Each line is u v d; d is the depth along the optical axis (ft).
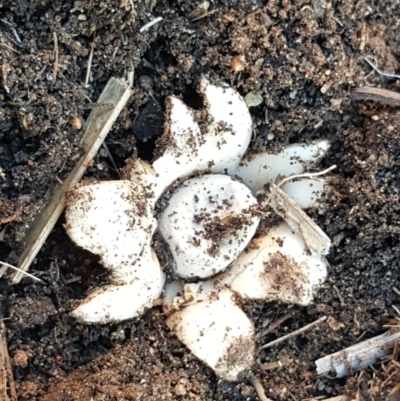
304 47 0.48
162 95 0.48
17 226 0.44
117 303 0.44
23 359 0.45
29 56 0.42
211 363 0.45
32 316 0.46
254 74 0.47
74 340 0.47
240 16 0.47
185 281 0.48
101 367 0.46
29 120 0.43
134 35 0.45
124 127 0.47
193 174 0.47
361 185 0.48
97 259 0.48
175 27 0.47
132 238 0.43
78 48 0.44
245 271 0.48
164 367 0.47
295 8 0.47
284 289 0.47
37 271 0.47
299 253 0.48
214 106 0.46
